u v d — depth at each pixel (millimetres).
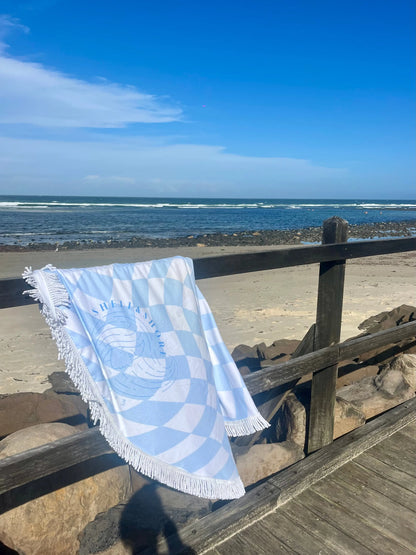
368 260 15539
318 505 2465
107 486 2348
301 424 3047
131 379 1833
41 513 2113
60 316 1663
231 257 2275
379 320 6496
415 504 2475
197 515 2320
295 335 6504
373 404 3625
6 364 5465
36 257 15188
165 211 59906
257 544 2189
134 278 1977
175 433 1870
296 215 56469
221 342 2262
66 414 3189
